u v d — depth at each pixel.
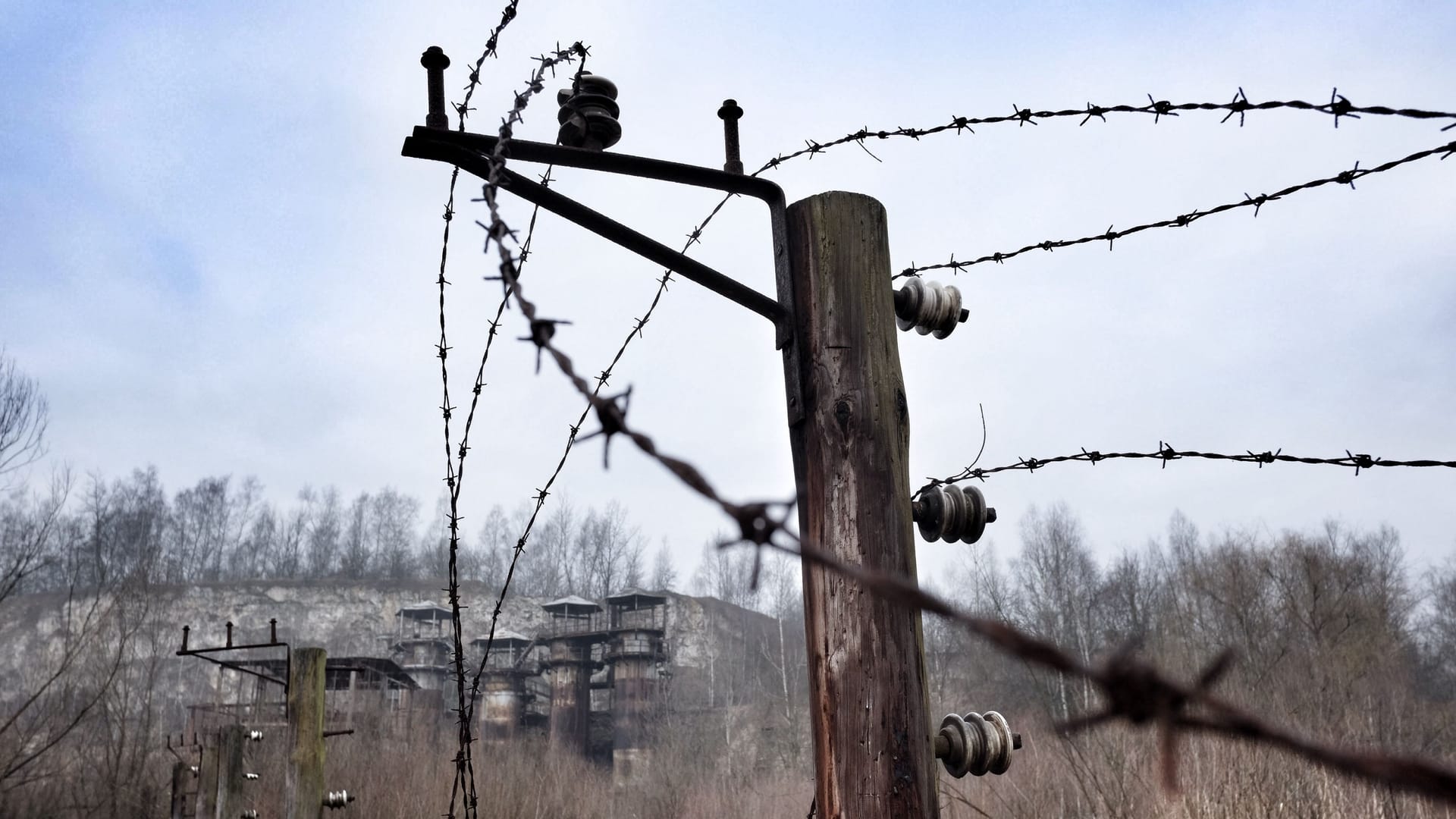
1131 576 27.23
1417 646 27.98
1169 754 0.51
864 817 2.13
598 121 2.51
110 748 15.96
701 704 52.53
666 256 2.49
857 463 2.34
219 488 86.38
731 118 2.71
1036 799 6.50
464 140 2.37
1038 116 2.67
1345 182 2.48
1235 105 2.34
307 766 4.65
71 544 48.38
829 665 2.23
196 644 61.91
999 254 3.09
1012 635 0.57
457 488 3.14
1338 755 0.47
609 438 0.88
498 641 54.28
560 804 19.12
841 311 2.44
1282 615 19.25
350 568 82.50
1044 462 2.91
